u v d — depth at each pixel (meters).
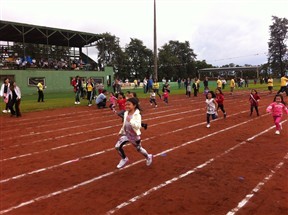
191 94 33.41
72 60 41.12
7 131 12.11
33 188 5.93
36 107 20.20
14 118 15.80
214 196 5.39
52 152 8.70
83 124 13.73
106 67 40.81
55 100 25.86
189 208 4.93
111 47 77.81
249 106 20.09
